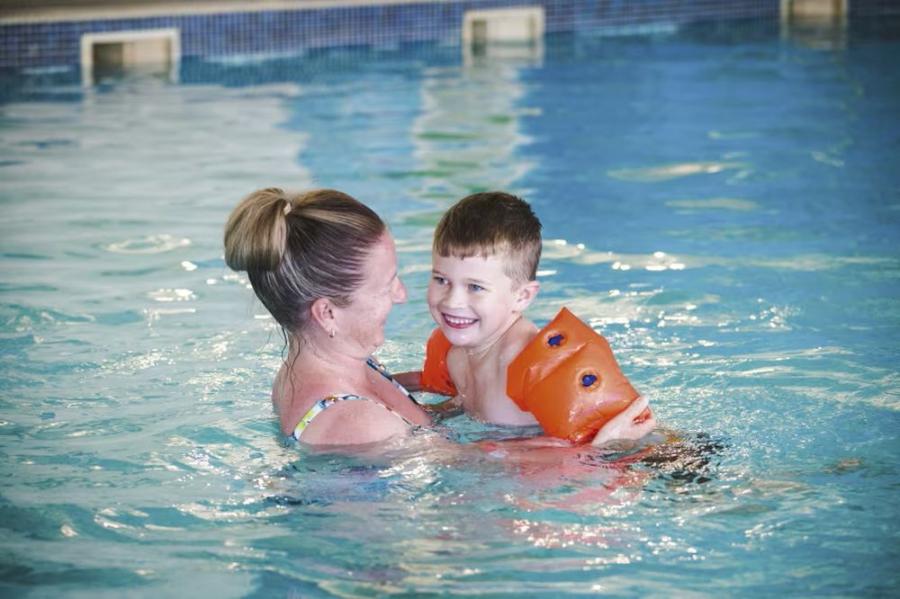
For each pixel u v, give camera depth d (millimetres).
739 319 5164
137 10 13164
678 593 2971
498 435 3928
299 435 3766
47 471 3746
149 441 3961
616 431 3727
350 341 3773
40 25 12648
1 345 4930
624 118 9852
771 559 3127
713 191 7508
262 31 13758
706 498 3457
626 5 15438
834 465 3693
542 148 8797
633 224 6773
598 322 5148
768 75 11711
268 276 3680
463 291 3889
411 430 3803
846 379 4426
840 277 5727
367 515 3381
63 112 10320
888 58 12469
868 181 7648
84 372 4629
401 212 7027
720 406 4188
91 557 3209
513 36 15000
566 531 3271
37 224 6898
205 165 8367
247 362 4730
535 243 3959
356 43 14297
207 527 3363
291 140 9148
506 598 2949
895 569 3078
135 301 5535
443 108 10367
